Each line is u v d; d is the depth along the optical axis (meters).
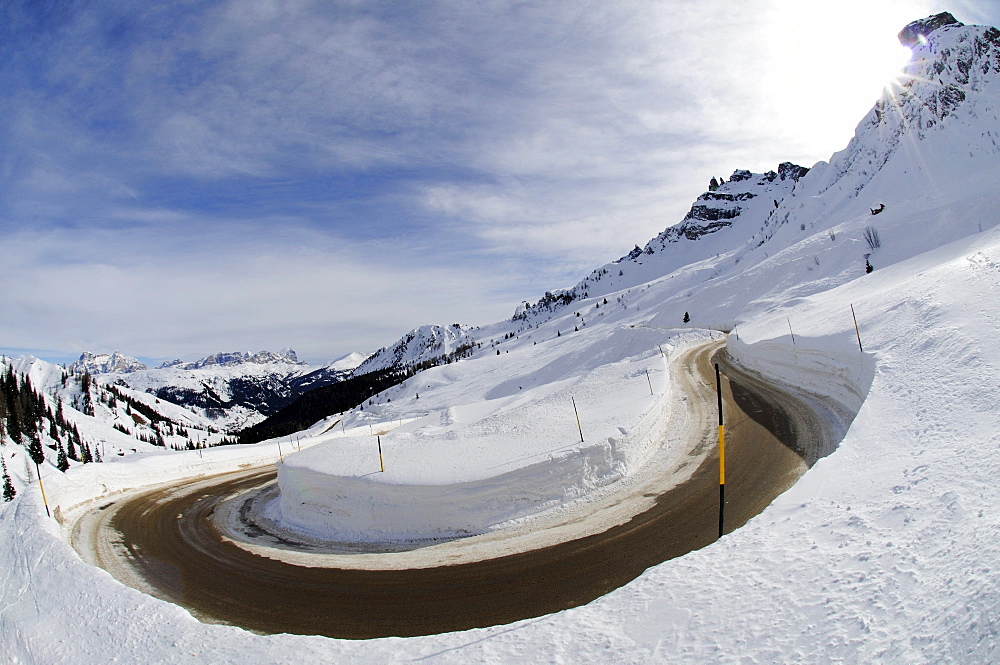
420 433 21.83
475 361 176.88
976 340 13.06
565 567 11.38
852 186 124.81
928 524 6.54
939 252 36.12
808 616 5.59
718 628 5.83
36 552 14.34
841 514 7.79
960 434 9.07
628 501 14.78
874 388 14.30
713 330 65.50
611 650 5.91
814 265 72.69
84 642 9.00
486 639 6.65
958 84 113.94
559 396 26.19
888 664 4.61
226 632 8.26
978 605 4.63
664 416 22.05
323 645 7.23
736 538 8.05
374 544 14.84
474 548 13.24
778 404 22.28
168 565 15.17
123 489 26.11
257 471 30.44
